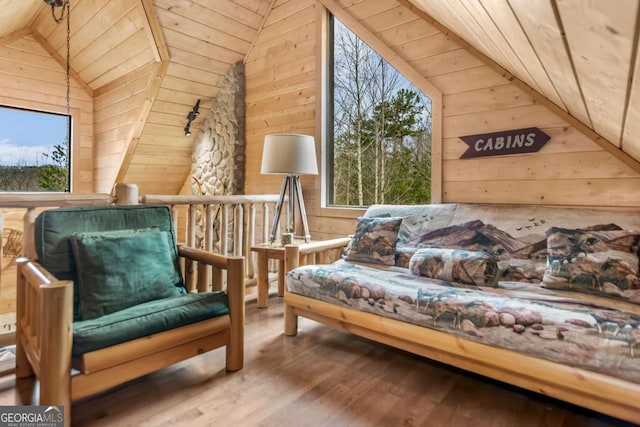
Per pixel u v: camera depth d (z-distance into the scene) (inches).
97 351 57.5
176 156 194.1
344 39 142.7
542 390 58.9
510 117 102.7
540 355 58.4
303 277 90.7
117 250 74.3
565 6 26.8
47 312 53.2
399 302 73.6
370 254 104.6
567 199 95.0
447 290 73.8
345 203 144.9
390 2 124.1
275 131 159.9
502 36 58.6
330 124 147.3
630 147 76.5
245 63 171.0
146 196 102.0
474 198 109.9
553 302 69.1
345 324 84.4
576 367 55.4
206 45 155.9
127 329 60.6
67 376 54.6
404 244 106.7
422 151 124.0
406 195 128.5
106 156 189.9
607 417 61.8
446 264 85.2
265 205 140.8
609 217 83.7
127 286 72.4
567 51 38.6
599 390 53.3
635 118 48.9
